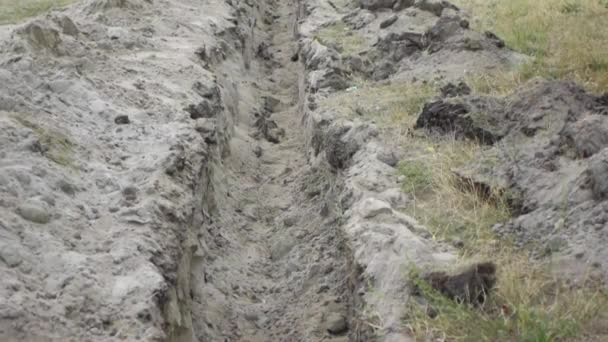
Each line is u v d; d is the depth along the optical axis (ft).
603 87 23.12
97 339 13.29
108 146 20.29
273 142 33.19
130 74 27.07
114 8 36.09
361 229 17.75
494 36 30.48
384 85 28.78
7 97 19.53
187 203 19.33
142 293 14.56
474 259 15.10
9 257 13.92
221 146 27.84
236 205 26.32
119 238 16.12
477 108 21.83
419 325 13.52
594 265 14.34
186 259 18.37
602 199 15.92
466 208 18.12
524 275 14.51
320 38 36.27
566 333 12.52
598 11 33.24
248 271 22.52
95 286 14.40
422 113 22.77
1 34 32.12
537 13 34.27
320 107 28.02
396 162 21.03
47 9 43.98
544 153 18.67
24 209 15.38
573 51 27.07
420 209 18.37
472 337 12.86
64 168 17.84
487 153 19.94
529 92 21.59
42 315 13.12
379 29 36.14
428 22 34.81
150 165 19.62
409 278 14.88
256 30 51.19
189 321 17.20
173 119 23.67
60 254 14.80
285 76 42.57
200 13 40.24
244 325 19.80
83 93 22.36
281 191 27.99
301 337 18.72
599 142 17.70
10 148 17.21
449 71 27.63
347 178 21.56
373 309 14.79
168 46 32.22
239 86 36.32
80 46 27.63
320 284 20.66
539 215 16.58
